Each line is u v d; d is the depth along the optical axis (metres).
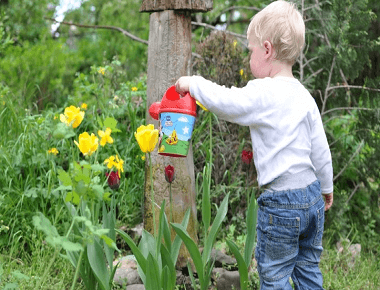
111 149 3.67
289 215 1.94
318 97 3.91
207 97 2.00
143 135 1.96
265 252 2.01
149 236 2.33
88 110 4.28
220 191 3.35
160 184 2.84
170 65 2.83
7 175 3.25
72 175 1.75
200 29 6.80
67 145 3.48
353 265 3.20
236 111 1.97
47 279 2.50
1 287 2.17
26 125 3.60
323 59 3.66
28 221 3.06
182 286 2.70
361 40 3.61
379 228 3.83
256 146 2.03
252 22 2.13
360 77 4.02
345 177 3.99
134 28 8.05
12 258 2.78
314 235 2.06
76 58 6.57
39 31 6.68
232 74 3.52
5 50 5.51
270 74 2.11
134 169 3.55
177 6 2.77
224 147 3.53
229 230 3.41
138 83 4.03
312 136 2.08
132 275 2.71
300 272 2.13
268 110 1.97
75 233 2.14
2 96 3.85
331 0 3.68
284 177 1.96
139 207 3.48
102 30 8.03
